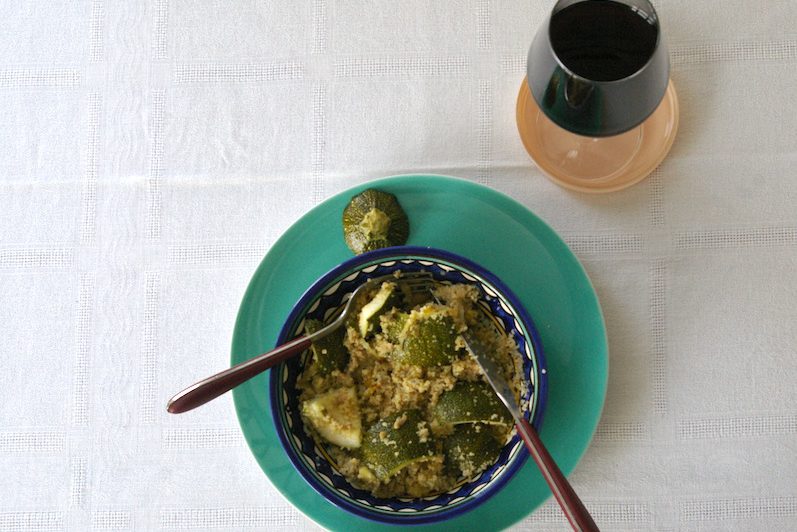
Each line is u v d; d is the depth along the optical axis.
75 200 0.81
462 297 0.72
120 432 0.80
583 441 0.74
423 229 0.76
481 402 0.70
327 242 0.76
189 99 0.81
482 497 0.69
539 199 0.79
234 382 0.68
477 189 0.75
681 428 0.77
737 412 0.77
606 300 0.78
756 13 0.79
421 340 0.70
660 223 0.78
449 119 0.80
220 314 0.80
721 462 0.77
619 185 0.77
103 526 0.79
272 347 0.75
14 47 0.82
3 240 0.81
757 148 0.79
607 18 0.69
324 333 0.71
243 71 0.81
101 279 0.81
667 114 0.79
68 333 0.80
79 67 0.82
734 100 0.79
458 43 0.80
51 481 0.80
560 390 0.75
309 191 0.80
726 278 0.78
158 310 0.80
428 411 0.72
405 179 0.75
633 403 0.78
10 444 0.80
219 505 0.79
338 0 0.81
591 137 0.73
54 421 0.80
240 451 0.79
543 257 0.75
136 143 0.81
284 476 0.75
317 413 0.71
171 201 0.81
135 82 0.81
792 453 0.77
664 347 0.78
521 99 0.79
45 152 0.82
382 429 0.71
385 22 0.81
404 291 0.73
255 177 0.80
